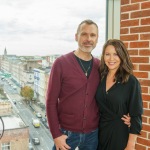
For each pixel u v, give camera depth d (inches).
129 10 93.4
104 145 77.7
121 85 73.2
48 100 75.9
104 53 76.2
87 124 76.3
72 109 75.1
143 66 91.7
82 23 76.8
